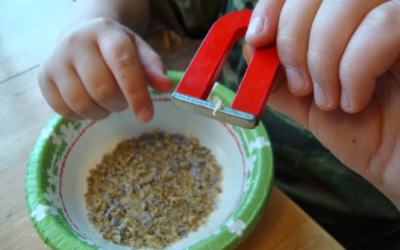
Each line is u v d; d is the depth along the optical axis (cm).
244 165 31
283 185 40
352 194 38
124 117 35
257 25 20
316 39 18
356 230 42
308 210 40
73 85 29
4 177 30
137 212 30
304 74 20
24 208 29
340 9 18
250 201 26
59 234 25
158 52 45
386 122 23
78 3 38
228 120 18
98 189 32
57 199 28
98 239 28
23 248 27
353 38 18
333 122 25
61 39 31
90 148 34
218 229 26
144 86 29
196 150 35
